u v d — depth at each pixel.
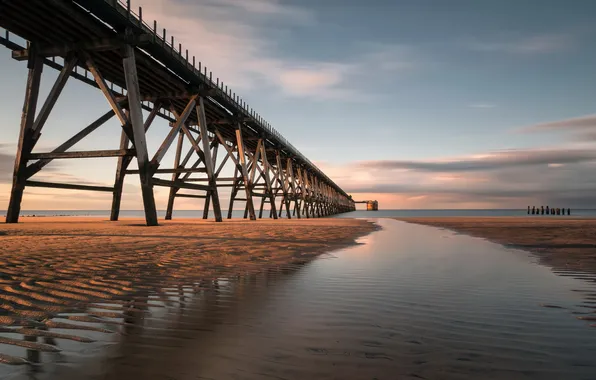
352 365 2.14
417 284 4.61
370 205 194.12
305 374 2.01
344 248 8.80
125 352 2.34
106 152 15.42
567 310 3.44
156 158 16.67
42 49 15.12
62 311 3.29
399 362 2.20
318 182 64.81
